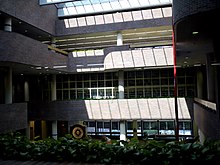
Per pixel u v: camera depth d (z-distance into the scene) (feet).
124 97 76.74
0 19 55.98
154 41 80.79
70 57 75.51
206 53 51.42
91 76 81.00
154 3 65.62
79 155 20.27
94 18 71.46
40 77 88.17
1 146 22.45
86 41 81.30
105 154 19.83
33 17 62.54
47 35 73.67
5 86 60.85
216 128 29.14
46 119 79.10
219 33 33.40
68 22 73.67
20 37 53.47
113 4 68.74
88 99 75.15
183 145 17.71
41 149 21.42
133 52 66.95
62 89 83.66
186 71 74.49
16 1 55.77
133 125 79.66
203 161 16.99
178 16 27.76
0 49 48.70
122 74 74.54
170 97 68.74
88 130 88.28
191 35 34.42
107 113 72.59
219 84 30.37
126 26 68.59
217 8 23.48
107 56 69.00
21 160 21.15
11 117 55.57
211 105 37.32
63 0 62.03
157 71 75.77
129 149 19.22
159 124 80.23
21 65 58.23
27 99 88.74
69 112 76.38
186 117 67.00
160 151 18.31
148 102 69.82
